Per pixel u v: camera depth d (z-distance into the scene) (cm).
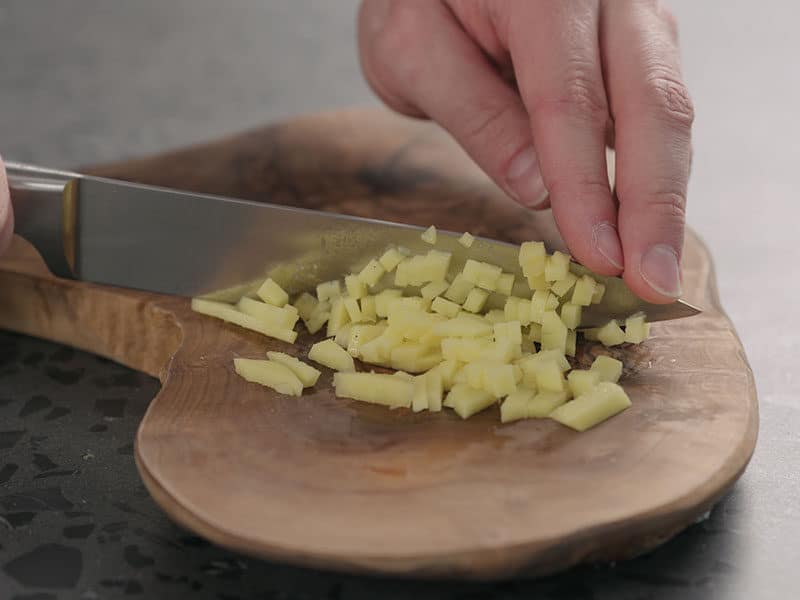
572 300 46
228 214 49
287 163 59
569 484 40
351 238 48
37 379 48
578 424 42
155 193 49
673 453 41
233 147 61
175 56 86
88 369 49
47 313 51
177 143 70
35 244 49
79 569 40
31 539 41
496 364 43
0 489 43
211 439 42
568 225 45
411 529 38
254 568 40
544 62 47
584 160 46
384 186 57
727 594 39
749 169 66
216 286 49
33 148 68
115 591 39
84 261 50
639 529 39
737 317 52
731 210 61
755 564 40
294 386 44
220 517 39
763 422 45
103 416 46
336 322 47
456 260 47
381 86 60
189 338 47
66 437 45
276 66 85
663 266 44
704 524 41
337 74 83
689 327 47
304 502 39
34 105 75
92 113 74
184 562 40
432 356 45
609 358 45
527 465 40
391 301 47
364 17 60
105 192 49
